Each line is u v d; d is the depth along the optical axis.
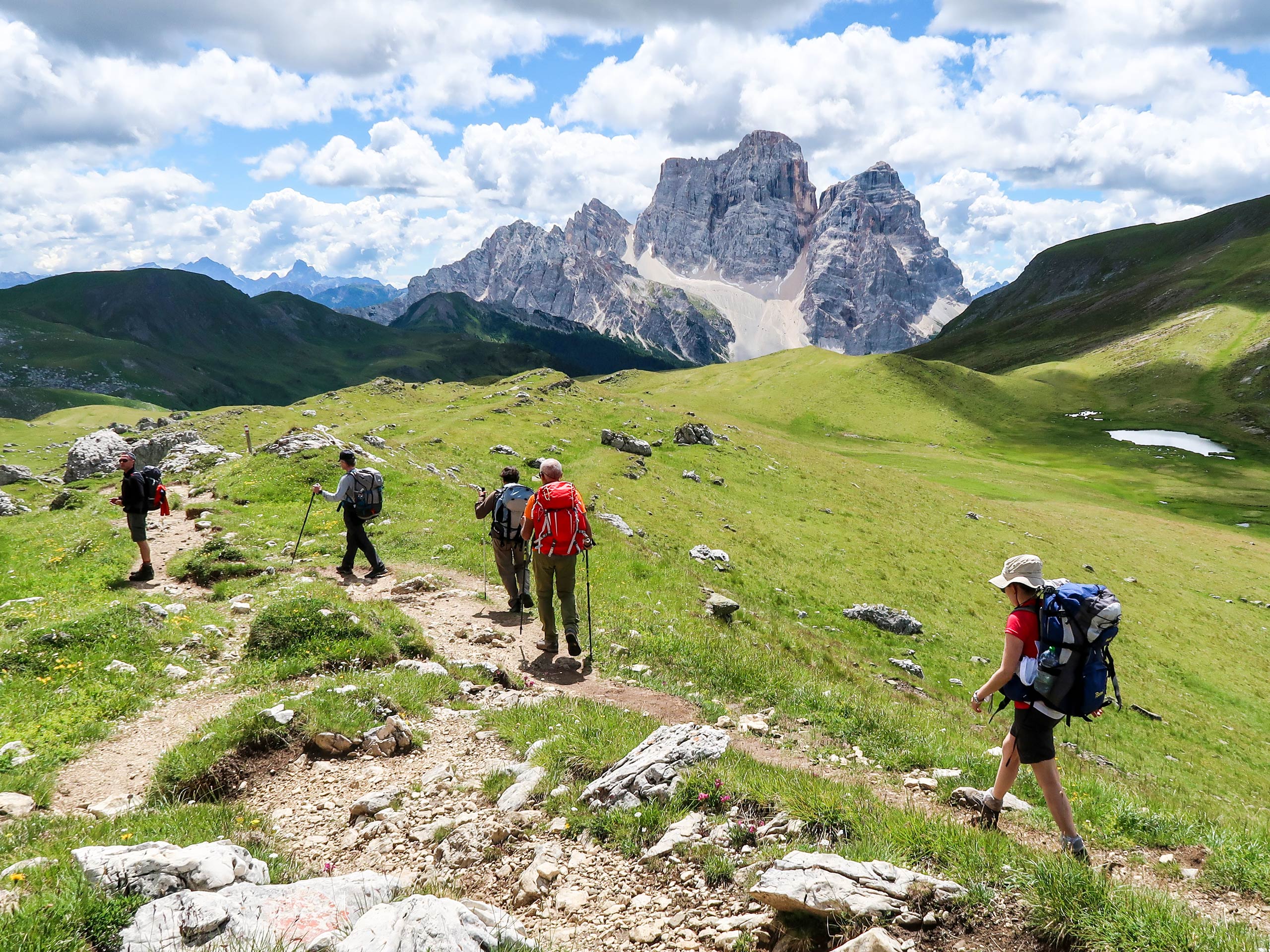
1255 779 29.25
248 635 14.53
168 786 8.56
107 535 22.80
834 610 37.09
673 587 24.31
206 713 11.18
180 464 41.16
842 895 5.19
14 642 12.47
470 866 6.80
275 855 6.73
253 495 28.83
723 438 70.06
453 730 10.61
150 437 51.66
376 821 7.90
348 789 8.84
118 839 6.77
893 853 5.98
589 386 103.62
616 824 7.10
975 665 33.75
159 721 10.91
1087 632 6.12
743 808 7.13
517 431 62.94
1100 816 7.77
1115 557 62.22
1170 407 151.75
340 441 35.59
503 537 16.42
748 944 5.16
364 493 19.38
